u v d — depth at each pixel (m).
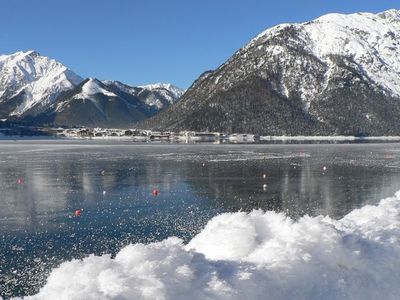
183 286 5.24
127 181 50.97
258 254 6.35
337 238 6.67
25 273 19.20
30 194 41.53
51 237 25.19
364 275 6.21
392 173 57.44
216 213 32.12
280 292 5.54
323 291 5.76
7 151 112.88
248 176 55.25
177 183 49.06
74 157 90.88
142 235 25.70
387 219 8.86
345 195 40.16
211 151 114.56
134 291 5.04
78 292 5.02
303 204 36.00
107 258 5.84
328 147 140.62
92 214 31.73
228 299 5.20
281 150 119.81
